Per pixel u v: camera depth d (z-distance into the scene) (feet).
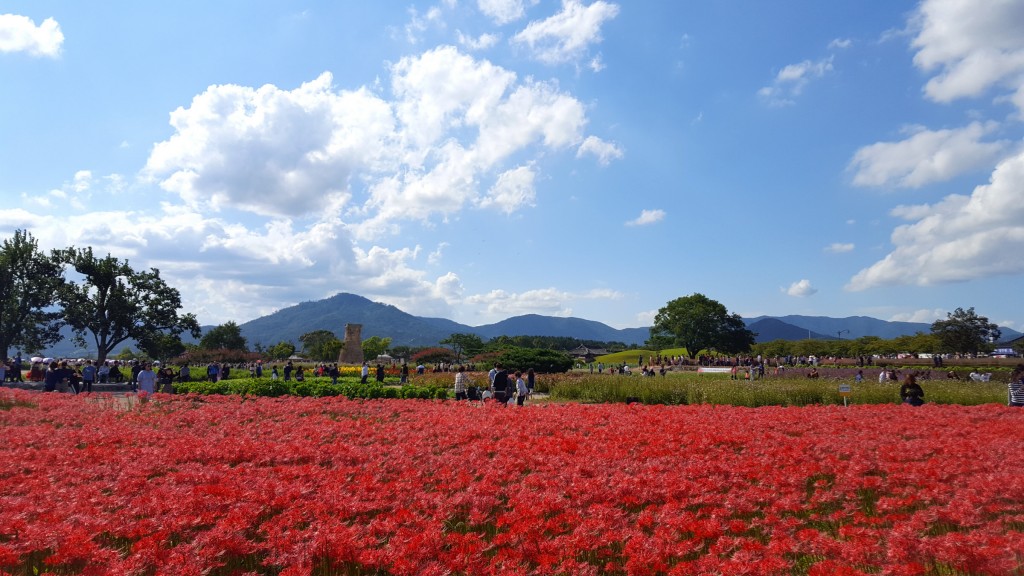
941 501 22.97
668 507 21.18
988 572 15.79
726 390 74.02
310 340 479.00
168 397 69.82
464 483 25.89
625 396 79.10
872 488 25.25
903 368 159.22
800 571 17.76
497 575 16.35
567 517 20.42
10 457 32.40
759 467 27.96
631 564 16.47
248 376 127.54
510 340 501.56
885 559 16.83
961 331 204.74
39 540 18.48
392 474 29.12
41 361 139.03
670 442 35.63
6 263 186.29
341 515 21.57
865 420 44.83
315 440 39.91
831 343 327.26
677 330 314.14
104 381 120.06
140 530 19.99
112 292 202.08
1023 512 21.47
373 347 355.36
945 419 45.09
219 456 33.37
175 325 216.95
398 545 17.76
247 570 18.99
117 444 40.01
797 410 54.44
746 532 20.34
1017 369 56.08
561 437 38.63
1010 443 33.12
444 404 66.49
